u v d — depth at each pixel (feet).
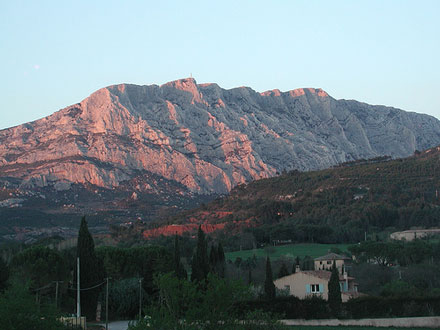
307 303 257.14
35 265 292.20
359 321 251.19
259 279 369.50
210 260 355.97
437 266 378.12
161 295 152.87
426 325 245.65
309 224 653.71
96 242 624.18
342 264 401.49
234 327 148.97
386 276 372.58
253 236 601.21
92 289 285.02
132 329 145.07
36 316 150.30
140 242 590.55
